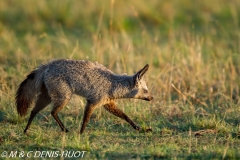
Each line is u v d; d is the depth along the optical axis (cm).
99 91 2508
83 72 2491
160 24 5012
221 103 3059
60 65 2483
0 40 4188
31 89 2523
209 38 4456
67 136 2453
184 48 3822
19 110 2556
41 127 2636
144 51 3916
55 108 2481
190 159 2138
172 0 5419
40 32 4606
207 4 5431
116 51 3556
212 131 2530
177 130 2609
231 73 3472
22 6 4978
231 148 2277
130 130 2616
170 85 3056
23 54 3697
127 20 4934
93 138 2455
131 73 3334
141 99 2684
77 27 4781
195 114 2848
